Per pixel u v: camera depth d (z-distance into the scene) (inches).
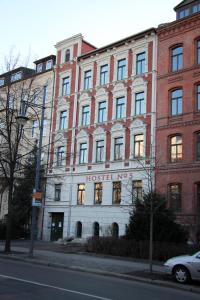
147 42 1430.9
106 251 993.5
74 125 1641.2
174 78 1332.4
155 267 770.2
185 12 1378.0
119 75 1515.7
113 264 797.2
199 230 981.2
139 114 1406.3
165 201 946.1
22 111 1003.9
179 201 1245.7
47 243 1393.9
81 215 1530.5
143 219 930.1
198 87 1275.8
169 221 930.1
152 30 1408.7
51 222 1647.4
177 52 1352.1
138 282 629.9
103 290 501.0
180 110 1306.6
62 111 1716.3
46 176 1583.4
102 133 1523.1
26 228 1659.7
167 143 1307.8
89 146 1565.0
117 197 1425.9
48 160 1601.9
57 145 1685.5
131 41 1477.6
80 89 1654.8
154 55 1401.3
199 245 857.5
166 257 874.1
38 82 1817.2
